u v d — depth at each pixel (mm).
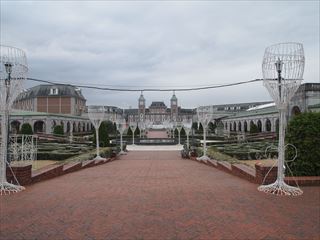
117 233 3883
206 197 5805
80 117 60031
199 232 3928
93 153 15891
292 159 7367
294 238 3742
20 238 3723
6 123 6664
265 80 6539
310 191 6344
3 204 5281
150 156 20609
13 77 6555
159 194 6082
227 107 97500
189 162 15156
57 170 8930
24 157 11938
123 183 7465
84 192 6293
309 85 26922
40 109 69188
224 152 17172
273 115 40625
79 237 3750
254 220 4406
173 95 101812
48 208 5016
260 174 7074
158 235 3818
